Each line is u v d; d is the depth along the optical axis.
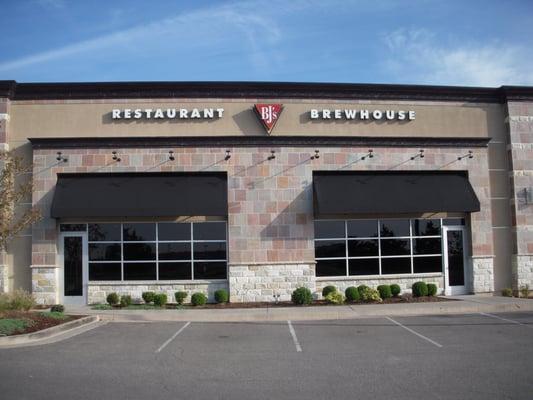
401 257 19.27
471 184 19.78
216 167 18.66
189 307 17.09
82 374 8.59
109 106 18.94
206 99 19.09
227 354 10.19
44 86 18.78
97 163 18.52
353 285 18.80
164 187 18.39
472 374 8.40
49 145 18.52
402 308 15.91
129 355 10.12
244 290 18.25
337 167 19.02
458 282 19.62
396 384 7.85
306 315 15.14
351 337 11.91
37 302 18.03
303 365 9.18
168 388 7.73
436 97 20.09
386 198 18.62
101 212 17.75
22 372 8.73
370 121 19.59
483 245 19.66
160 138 18.59
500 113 20.55
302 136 18.81
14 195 15.11
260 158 18.75
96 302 18.19
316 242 18.88
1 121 18.62
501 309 16.23
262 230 18.50
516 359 9.45
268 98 19.23
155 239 18.53
